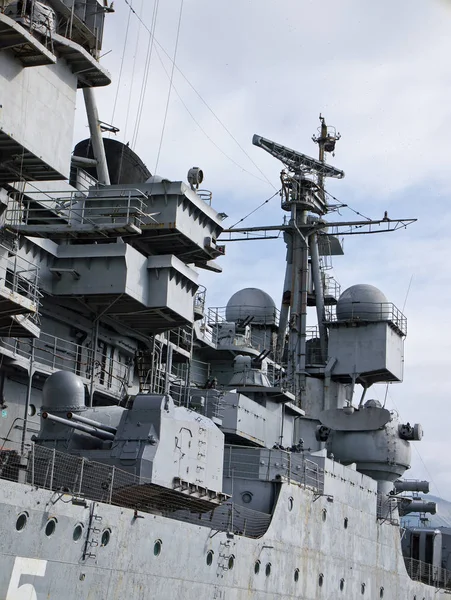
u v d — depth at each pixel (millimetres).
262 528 29500
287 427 41125
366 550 36969
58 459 24391
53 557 20891
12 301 22797
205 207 32812
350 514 35688
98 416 25984
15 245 27438
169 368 33812
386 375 46875
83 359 30656
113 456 24500
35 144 23188
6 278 27578
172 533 24500
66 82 24438
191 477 25828
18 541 19984
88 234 29641
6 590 19750
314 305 50438
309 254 49906
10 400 27844
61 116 24172
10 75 22375
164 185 31359
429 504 45938
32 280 28766
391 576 39250
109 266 29797
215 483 26938
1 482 19516
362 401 47750
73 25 25797
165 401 25594
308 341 48938
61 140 24125
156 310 30766
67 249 30062
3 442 27328
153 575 23828
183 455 25594
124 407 28266
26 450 26172
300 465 32938
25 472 23406
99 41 26672
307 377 46781
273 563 29406
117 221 30953
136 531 23266
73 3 25719
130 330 32625
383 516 39656
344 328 46781
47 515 20641
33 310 23531
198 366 41625
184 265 31672
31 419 28531
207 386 37531
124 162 35594
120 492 23938
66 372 25984
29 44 21984
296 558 30953
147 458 24391
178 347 36094
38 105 23344
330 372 46438
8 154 23219
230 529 27297
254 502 30844
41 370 28109
